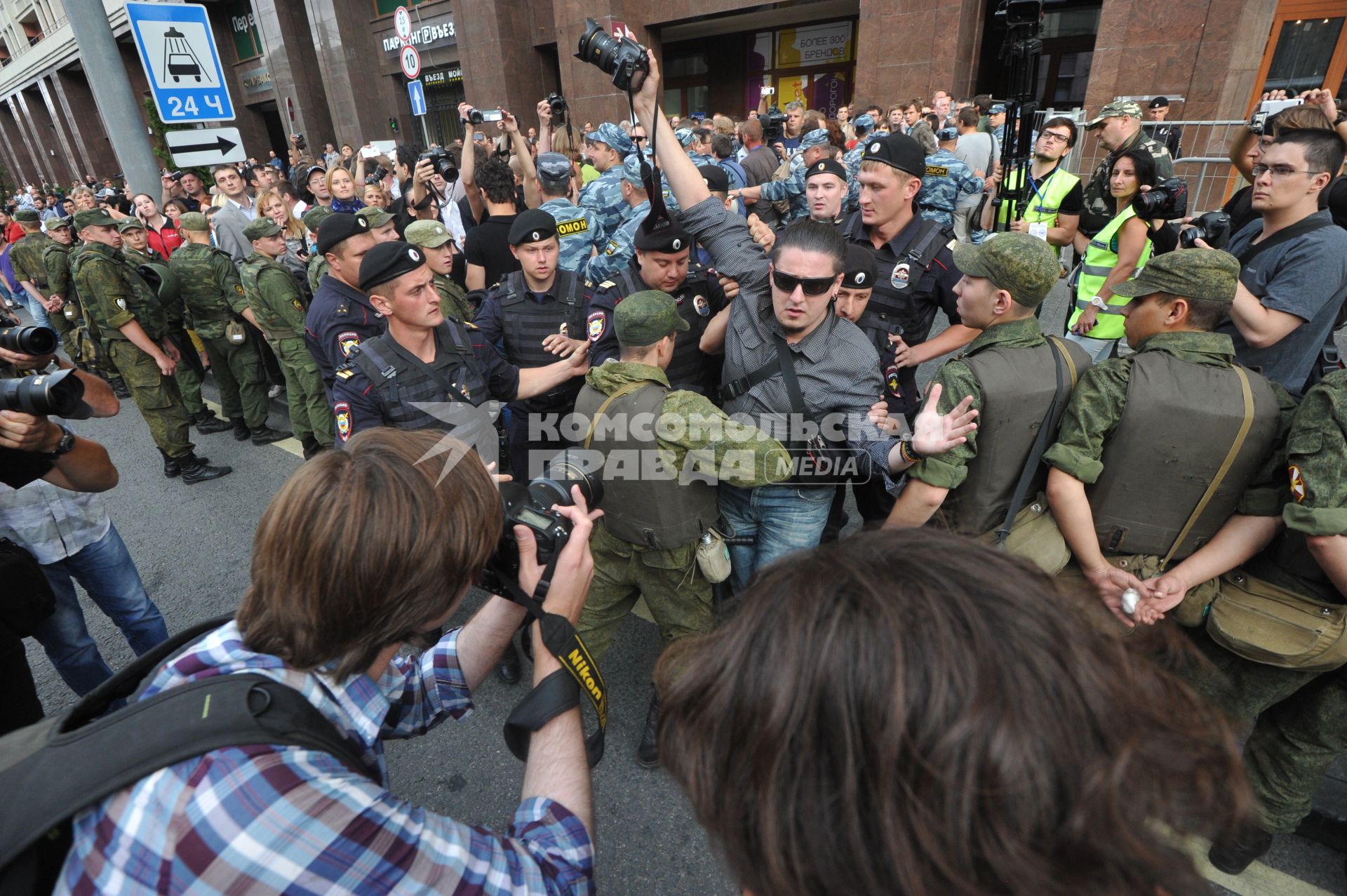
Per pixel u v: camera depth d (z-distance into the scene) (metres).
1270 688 1.50
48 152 33.66
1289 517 1.24
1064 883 0.36
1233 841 0.42
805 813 0.41
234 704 0.62
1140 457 1.43
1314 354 2.22
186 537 3.63
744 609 0.51
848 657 0.42
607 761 2.17
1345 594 1.23
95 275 3.67
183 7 5.12
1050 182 4.46
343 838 0.57
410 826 0.61
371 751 0.76
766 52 13.66
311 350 3.17
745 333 1.89
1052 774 0.37
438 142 17.66
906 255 2.49
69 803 0.54
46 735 0.62
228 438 4.96
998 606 0.42
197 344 6.09
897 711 0.39
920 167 2.38
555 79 15.30
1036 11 2.93
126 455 4.74
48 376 1.42
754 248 2.02
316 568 0.65
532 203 4.99
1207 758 0.41
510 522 0.90
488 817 2.04
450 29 15.12
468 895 0.61
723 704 0.47
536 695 0.82
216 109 5.44
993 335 1.62
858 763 0.40
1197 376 1.40
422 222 3.25
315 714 0.67
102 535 2.14
